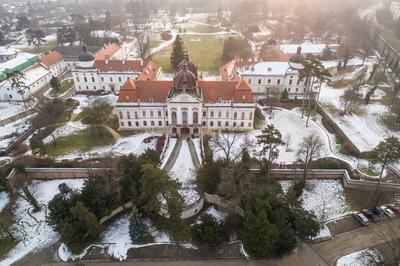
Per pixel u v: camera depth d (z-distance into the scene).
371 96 132.75
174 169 85.88
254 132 105.31
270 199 65.94
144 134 104.00
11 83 126.62
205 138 101.19
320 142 98.88
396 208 73.81
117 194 71.62
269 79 133.75
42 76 147.12
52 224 66.50
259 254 62.69
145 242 67.31
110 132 104.62
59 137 102.38
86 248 66.31
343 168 86.31
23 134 104.38
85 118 106.38
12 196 81.31
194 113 99.75
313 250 64.88
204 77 157.12
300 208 69.12
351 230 69.62
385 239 67.06
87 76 135.88
